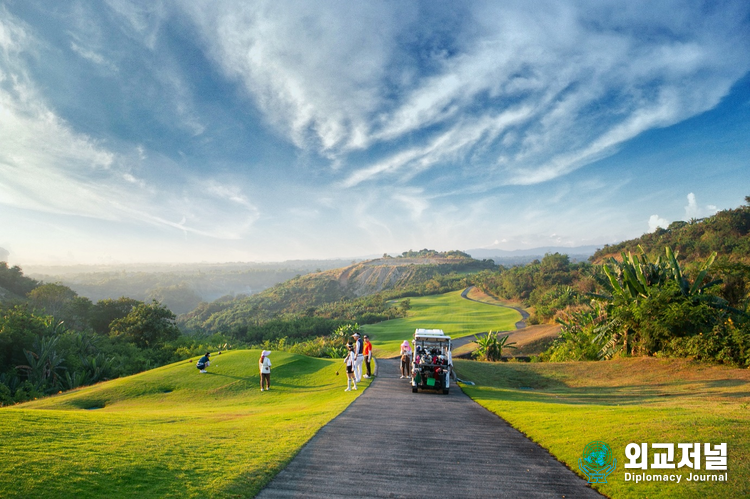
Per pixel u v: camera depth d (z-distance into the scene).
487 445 8.84
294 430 9.92
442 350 19.30
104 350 59.69
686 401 14.27
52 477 5.68
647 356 25.92
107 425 9.23
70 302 97.81
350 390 18.59
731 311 23.70
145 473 6.30
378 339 77.75
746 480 5.80
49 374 45.75
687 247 99.94
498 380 26.00
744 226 102.19
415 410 13.09
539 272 119.44
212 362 28.95
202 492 5.84
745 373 19.52
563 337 42.16
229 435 9.20
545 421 10.54
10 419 8.52
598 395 18.48
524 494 6.29
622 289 28.38
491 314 101.62
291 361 28.78
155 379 24.72
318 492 6.17
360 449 8.39
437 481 6.73
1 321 52.03
